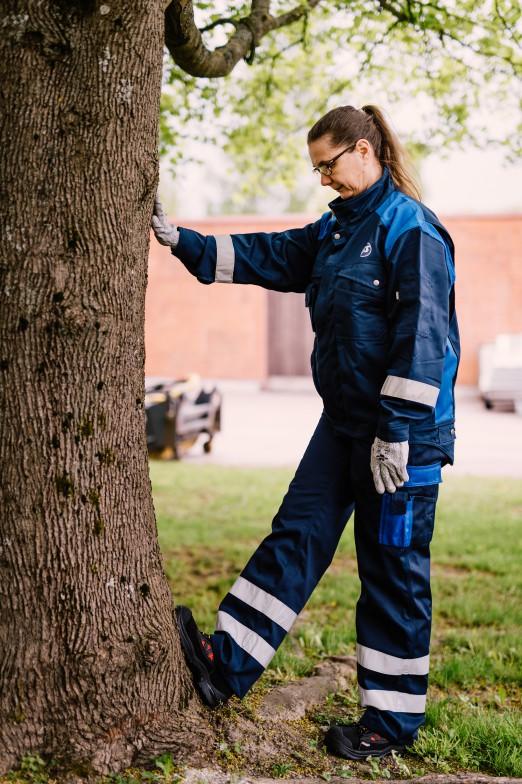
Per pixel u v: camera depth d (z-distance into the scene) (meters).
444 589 5.07
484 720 2.94
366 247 2.53
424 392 2.40
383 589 2.64
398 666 2.64
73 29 2.19
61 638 2.36
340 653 3.79
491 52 5.21
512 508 8.13
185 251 2.81
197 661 2.64
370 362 2.54
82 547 2.37
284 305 22.22
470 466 11.93
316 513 2.74
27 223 2.25
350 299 2.53
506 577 5.30
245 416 17.36
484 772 2.66
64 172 2.25
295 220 20.17
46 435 2.33
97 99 2.24
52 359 2.31
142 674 2.45
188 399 12.45
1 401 2.31
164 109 5.56
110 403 2.40
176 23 3.02
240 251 2.85
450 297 2.62
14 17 2.15
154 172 2.44
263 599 2.70
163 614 2.55
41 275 2.27
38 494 2.33
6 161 2.23
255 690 3.06
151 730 2.46
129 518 2.48
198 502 8.44
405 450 2.43
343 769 2.54
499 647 3.93
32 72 2.20
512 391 18.16
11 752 2.32
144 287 2.50
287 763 2.54
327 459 2.75
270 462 12.23
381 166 2.65
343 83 6.18
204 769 2.41
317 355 2.69
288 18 4.10
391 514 2.56
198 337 21.34
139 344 2.50
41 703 2.35
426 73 5.75
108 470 2.41
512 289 19.59
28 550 2.34
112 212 2.32
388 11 5.04
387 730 2.64
